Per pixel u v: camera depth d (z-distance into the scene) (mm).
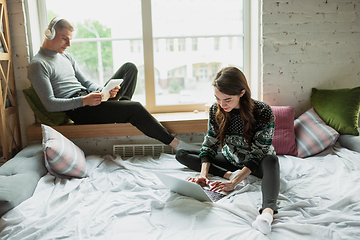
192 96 3086
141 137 2709
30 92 2449
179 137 2764
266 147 1801
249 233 1366
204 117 2732
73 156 2051
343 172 2008
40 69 2314
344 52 2855
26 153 2186
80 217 1517
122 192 1857
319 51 2826
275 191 1561
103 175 2113
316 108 2725
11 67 2520
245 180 1930
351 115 2527
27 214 1535
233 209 1556
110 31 2908
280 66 2814
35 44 2691
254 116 1812
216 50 3031
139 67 2988
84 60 2928
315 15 2766
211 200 1646
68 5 2832
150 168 2250
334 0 2760
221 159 2090
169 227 1445
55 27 2381
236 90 1642
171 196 1764
